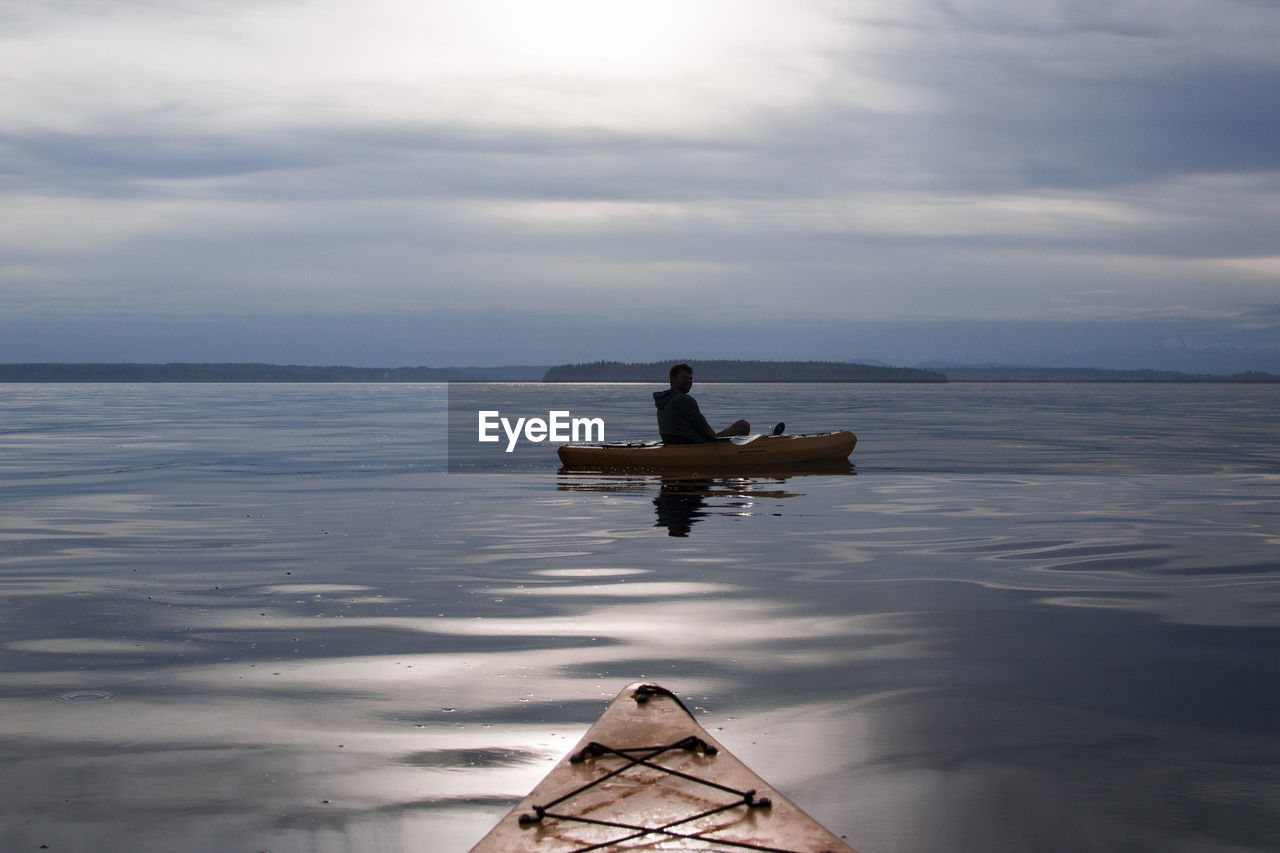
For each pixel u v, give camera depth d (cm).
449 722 293
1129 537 647
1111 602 454
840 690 325
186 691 323
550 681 334
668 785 234
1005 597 466
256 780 252
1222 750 274
